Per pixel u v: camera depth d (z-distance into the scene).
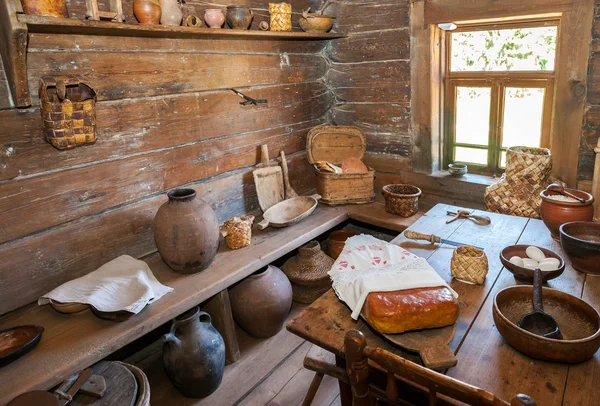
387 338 1.13
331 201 2.84
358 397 0.99
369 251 1.53
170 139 2.19
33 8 1.50
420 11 2.54
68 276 1.91
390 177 3.00
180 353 1.89
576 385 0.96
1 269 1.70
